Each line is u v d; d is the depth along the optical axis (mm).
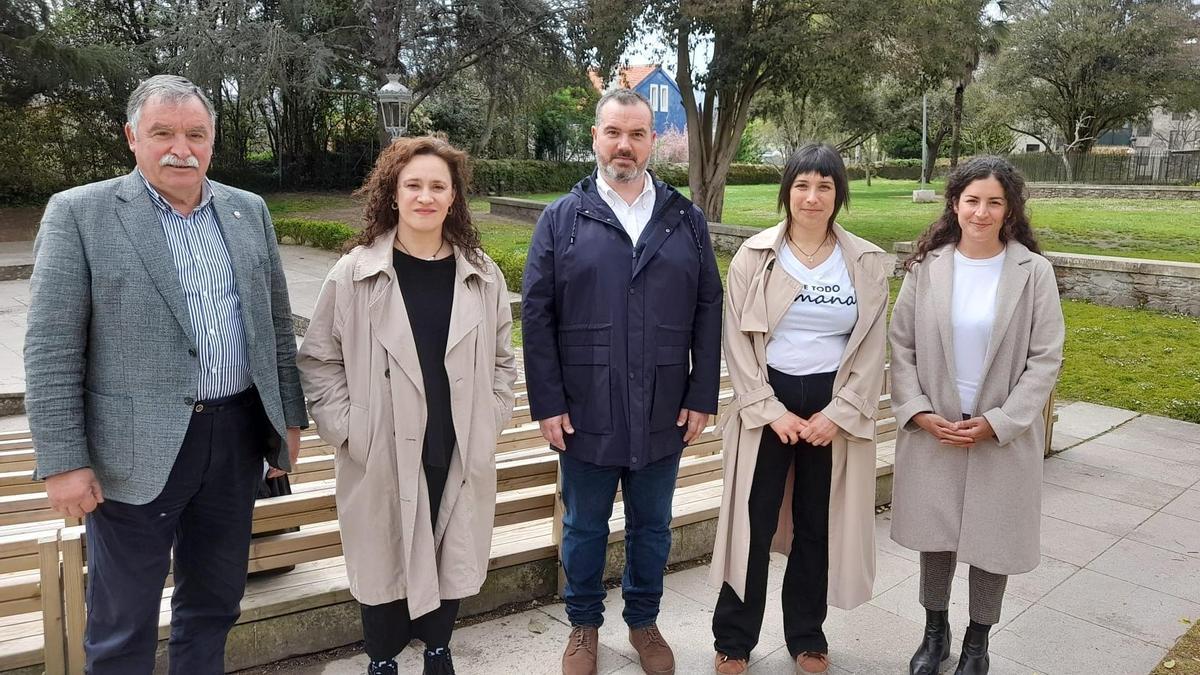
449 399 2383
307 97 19906
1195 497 4453
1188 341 7871
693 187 19047
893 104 33312
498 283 2529
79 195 2018
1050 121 36094
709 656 2852
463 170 2436
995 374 2580
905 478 2727
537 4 19906
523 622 3047
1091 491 4531
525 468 3160
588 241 2527
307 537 2697
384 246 2355
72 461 1959
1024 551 2590
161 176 2045
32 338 1934
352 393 2312
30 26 19500
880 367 2611
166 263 2064
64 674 2420
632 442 2527
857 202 26344
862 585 2668
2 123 21078
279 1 20156
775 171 42531
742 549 2615
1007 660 2873
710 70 16672
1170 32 28750
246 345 2219
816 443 2557
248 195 2332
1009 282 2598
